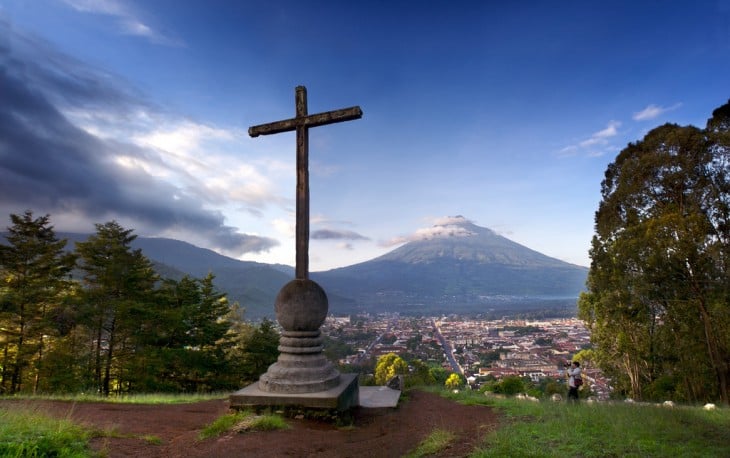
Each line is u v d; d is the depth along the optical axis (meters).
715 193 18.62
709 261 17.55
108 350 24.41
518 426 7.29
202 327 26.25
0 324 23.05
